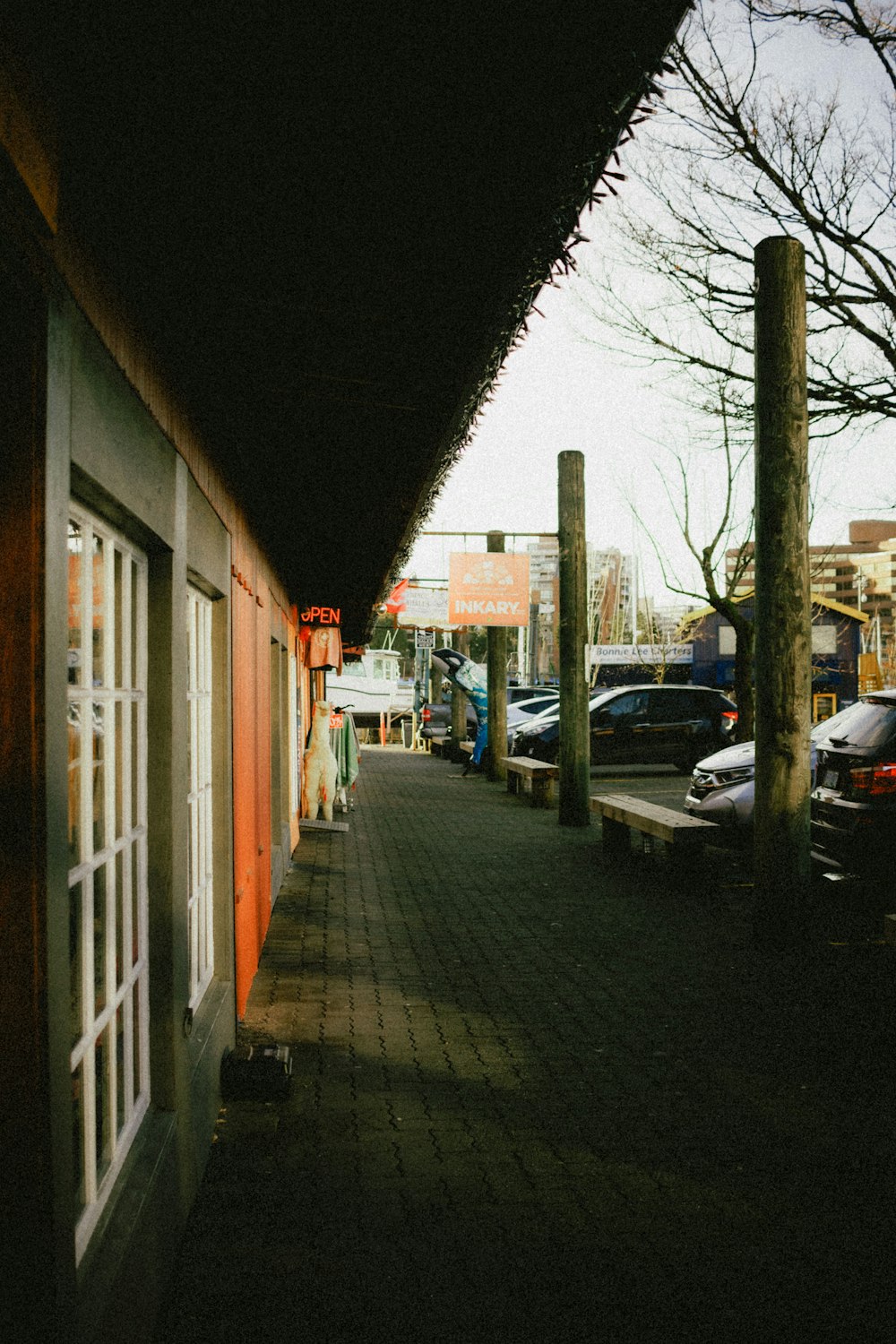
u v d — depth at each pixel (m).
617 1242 3.31
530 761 17.80
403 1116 4.32
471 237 2.51
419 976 6.58
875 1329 2.85
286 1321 2.85
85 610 2.46
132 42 1.79
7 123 1.55
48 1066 1.78
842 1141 4.11
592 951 7.22
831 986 6.32
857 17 8.05
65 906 1.91
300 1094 4.55
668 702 21.17
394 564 9.99
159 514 3.11
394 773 23.36
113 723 2.77
